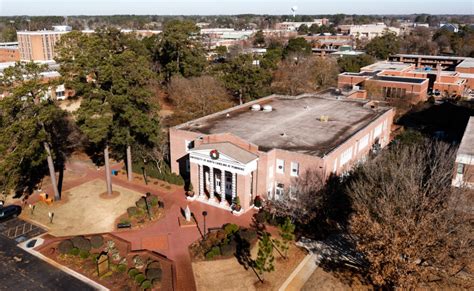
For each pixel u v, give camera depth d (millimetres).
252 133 54406
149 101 51344
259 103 72812
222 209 46969
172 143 55719
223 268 36219
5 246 39500
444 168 41031
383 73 115938
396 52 170000
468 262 30000
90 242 39156
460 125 82312
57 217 45250
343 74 111750
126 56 48906
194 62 93812
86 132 46219
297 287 33531
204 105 76562
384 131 68000
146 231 42344
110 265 36031
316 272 35438
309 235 41281
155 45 102125
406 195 33719
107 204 48219
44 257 37719
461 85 112250
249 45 193125
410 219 29125
